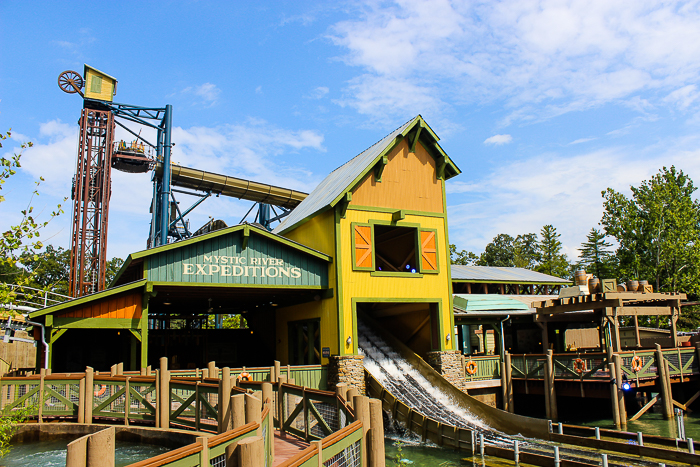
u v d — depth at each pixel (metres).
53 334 17.69
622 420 20.02
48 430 13.91
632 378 21.19
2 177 9.29
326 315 22.64
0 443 11.07
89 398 14.23
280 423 13.04
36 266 9.92
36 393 14.39
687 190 49.31
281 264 21.86
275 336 28.67
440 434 17.20
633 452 14.37
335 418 10.77
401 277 23.61
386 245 29.12
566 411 24.16
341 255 22.39
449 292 24.70
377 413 8.31
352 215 23.05
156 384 13.45
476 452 15.98
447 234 25.36
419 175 25.19
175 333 28.75
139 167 40.66
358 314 29.72
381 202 23.86
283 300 26.83
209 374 15.32
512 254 81.06
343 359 21.34
